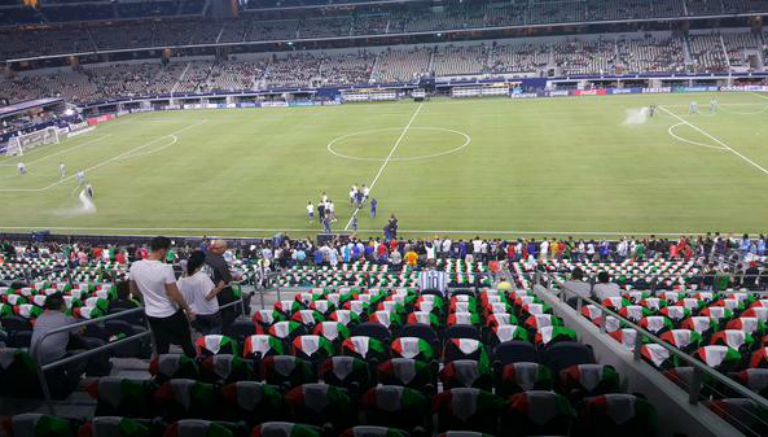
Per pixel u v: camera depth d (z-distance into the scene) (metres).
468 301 15.15
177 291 9.05
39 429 5.74
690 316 12.01
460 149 55.38
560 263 29.08
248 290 20.89
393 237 34.81
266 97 95.06
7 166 59.75
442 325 13.00
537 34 97.25
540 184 43.72
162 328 9.10
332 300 16.34
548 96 84.50
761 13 83.00
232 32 102.81
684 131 56.59
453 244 33.44
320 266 31.62
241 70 100.75
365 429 5.39
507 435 6.29
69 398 8.52
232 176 51.16
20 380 8.10
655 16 87.25
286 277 28.28
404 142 59.69
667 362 8.93
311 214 39.56
